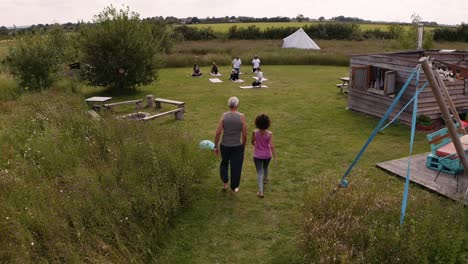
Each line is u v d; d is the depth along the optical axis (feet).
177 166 22.61
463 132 21.95
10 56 54.29
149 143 24.64
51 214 16.62
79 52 60.49
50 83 55.88
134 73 59.47
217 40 147.64
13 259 13.94
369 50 109.60
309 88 60.70
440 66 21.07
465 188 22.62
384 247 14.25
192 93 57.88
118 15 59.41
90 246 15.81
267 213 21.27
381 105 40.70
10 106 41.70
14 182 19.16
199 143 30.37
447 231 15.31
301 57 92.27
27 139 27.12
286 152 31.09
